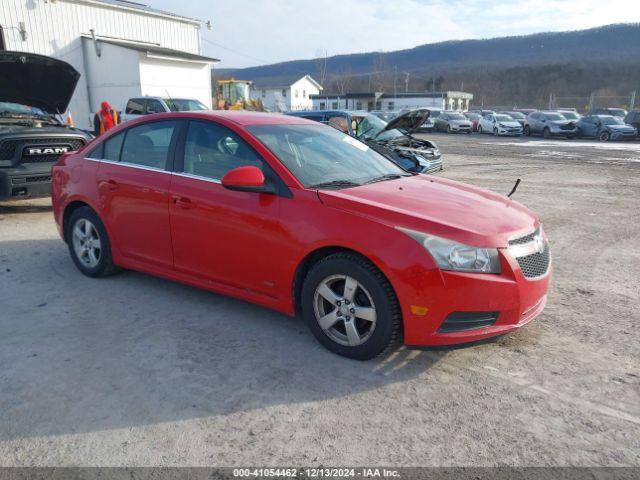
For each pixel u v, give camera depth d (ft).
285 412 9.56
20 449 8.50
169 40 86.43
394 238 10.39
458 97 225.35
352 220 10.86
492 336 10.64
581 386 10.49
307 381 10.60
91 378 10.62
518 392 10.27
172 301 14.66
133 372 10.87
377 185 12.83
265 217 11.89
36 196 24.63
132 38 80.43
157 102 53.98
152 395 10.04
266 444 8.69
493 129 110.42
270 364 11.25
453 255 10.23
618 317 13.98
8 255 18.95
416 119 40.96
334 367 11.16
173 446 8.61
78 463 8.20
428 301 10.21
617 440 8.82
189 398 9.96
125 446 8.60
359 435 8.93
